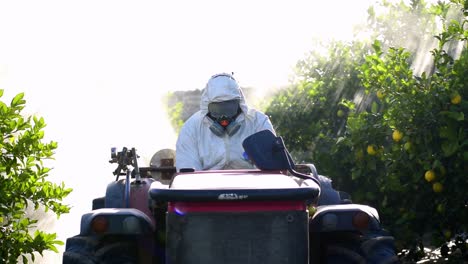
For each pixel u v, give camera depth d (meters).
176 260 5.19
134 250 5.93
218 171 6.17
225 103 7.11
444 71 8.16
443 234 8.50
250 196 5.12
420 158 7.97
